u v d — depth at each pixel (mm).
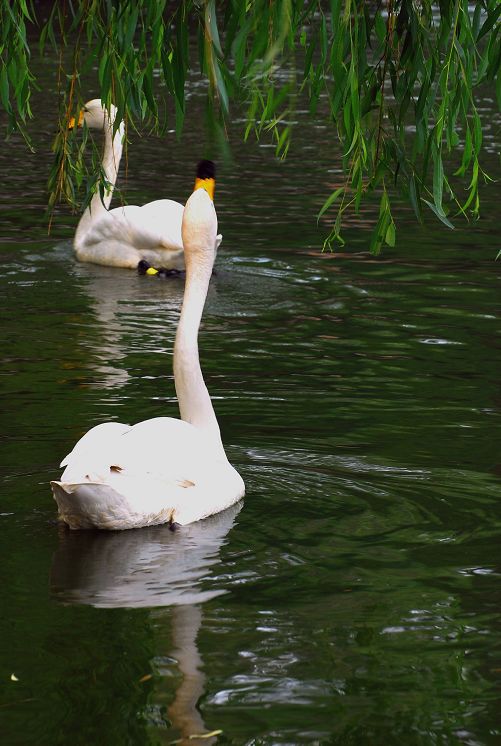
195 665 7324
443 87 8641
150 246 20688
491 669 7352
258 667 7336
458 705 6945
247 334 16375
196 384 10469
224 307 17781
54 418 12469
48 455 11180
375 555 9070
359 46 8445
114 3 9266
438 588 8484
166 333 16453
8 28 9734
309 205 24562
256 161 29250
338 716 6793
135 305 18203
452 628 7883
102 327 16734
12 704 6867
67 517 9359
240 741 6523
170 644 7602
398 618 8023
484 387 13969
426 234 22625
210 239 10523
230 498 9992
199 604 8180
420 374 14508
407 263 20500
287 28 7418
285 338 16156
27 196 25344
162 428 9797
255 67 7719
